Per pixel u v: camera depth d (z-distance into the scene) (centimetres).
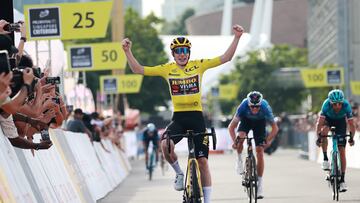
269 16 16200
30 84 1420
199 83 1744
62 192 1928
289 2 18162
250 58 12312
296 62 12988
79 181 2311
